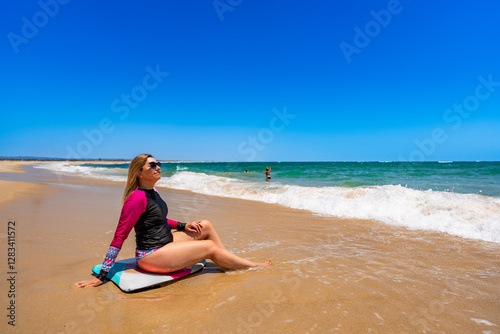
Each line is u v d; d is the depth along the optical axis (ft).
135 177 9.38
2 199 23.84
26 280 9.23
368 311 7.74
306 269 10.88
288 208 24.66
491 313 7.74
